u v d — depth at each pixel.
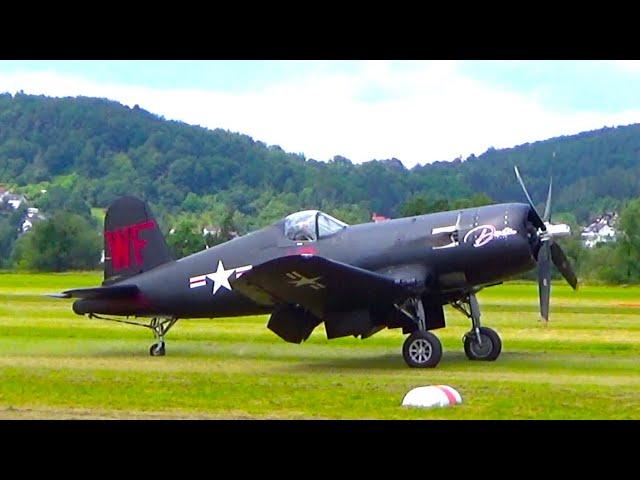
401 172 165.62
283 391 12.84
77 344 19.95
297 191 164.50
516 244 16.20
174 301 18.47
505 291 49.91
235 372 15.15
